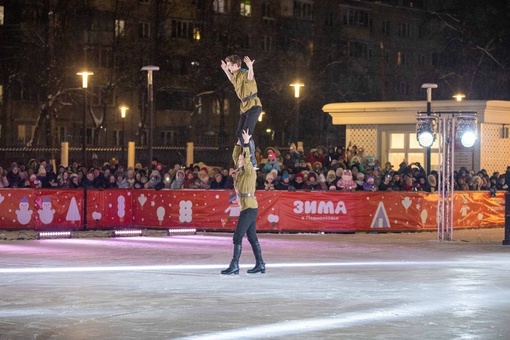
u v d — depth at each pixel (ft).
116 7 265.95
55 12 245.45
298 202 101.35
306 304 46.32
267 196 100.94
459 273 60.75
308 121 288.71
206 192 101.19
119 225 102.78
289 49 308.60
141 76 269.03
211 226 101.24
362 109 141.08
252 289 51.96
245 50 303.48
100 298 48.08
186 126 297.94
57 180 108.37
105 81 271.90
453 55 260.83
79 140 281.54
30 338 36.99
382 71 317.83
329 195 101.14
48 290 51.16
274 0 312.09
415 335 38.06
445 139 91.97
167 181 106.93
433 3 356.59
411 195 103.55
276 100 281.13
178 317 42.14
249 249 79.66
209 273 60.23
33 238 90.63
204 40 277.44
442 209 92.43
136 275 58.85
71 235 92.73
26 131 267.59
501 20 253.44
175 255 73.56
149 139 118.73
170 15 287.28
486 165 134.51
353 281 55.93
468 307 45.55
